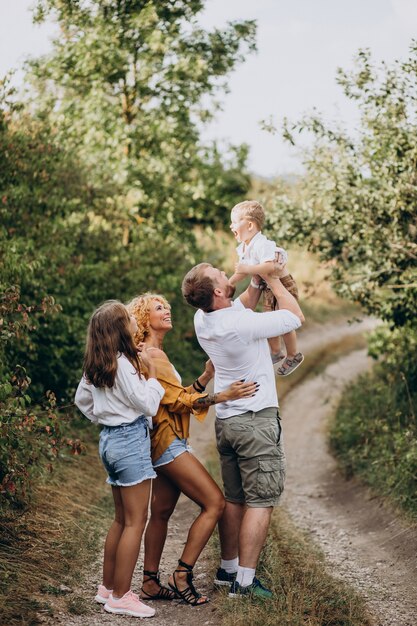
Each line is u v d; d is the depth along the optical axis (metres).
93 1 13.00
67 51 13.21
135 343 4.54
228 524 4.66
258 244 4.54
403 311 8.91
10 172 8.25
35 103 11.99
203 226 16.70
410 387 9.70
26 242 8.12
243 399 4.45
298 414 13.39
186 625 4.19
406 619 4.82
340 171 8.12
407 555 6.01
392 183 7.79
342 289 8.65
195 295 4.43
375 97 7.77
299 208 8.92
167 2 13.64
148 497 4.29
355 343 19.92
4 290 6.22
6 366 6.36
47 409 5.52
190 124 14.44
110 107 13.31
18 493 5.57
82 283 9.98
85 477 7.38
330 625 4.45
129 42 13.30
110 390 4.19
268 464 4.42
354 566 5.97
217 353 4.48
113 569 4.41
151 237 13.42
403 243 7.91
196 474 4.38
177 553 5.69
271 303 4.74
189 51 13.94
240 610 4.21
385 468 8.08
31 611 4.12
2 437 5.04
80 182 10.38
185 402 4.35
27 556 4.91
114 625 4.12
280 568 5.10
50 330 8.68
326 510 8.00
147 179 13.91
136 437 4.21
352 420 10.49
